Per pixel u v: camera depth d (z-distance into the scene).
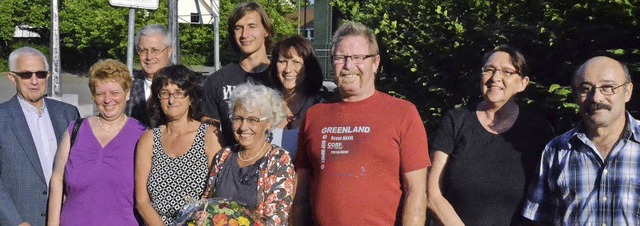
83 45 32.41
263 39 5.18
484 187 3.82
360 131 3.59
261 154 3.95
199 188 4.15
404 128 3.58
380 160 3.55
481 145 3.88
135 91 5.33
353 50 3.62
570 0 4.94
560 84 5.05
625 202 3.45
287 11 28.19
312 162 3.73
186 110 4.28
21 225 4.52
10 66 4.65
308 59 4.70
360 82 3.65
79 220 4.27
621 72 3.48
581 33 4.85
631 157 3.47
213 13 13.41
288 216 3.82
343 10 8.57
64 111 4.84
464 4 6.32
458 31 5.98
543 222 3.77
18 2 35.75
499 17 5.77
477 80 5.80
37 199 4.61
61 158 4.44
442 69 6.37
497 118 3.95
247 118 3.87
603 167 3.52
